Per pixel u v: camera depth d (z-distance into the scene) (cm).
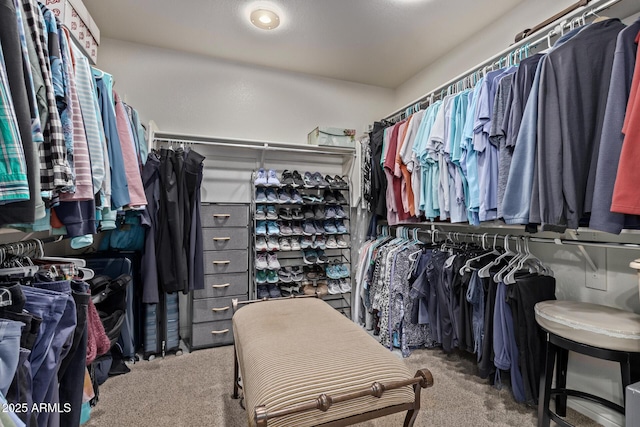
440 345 231
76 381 99
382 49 258
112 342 160
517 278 157
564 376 154
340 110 319
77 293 101
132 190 152
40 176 81
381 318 232
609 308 138
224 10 208
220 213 242
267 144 264
